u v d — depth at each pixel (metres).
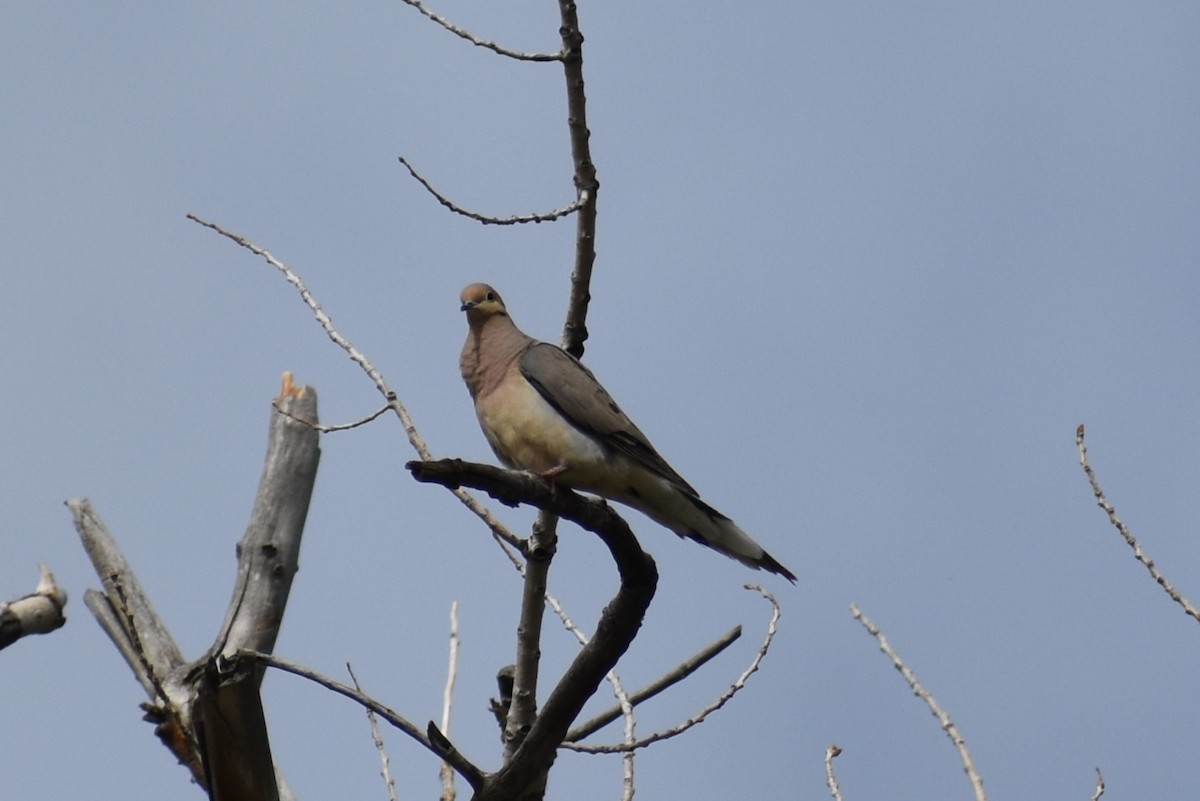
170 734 11.59
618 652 10.29
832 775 10.42
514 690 11.73
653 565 10.07
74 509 13.13
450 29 11.22
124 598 11.23
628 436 12.41
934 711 10.42
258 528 12.73
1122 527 10.23
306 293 11.95
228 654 11.88
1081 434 10.58
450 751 10.40
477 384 13.13
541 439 12.54
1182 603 9.96
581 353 12.23
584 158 11.39
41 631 10.85
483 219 11.08
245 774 10.21
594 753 10.90
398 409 11.70
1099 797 9.98
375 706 10.29
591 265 11.72
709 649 11.74
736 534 12.22
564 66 11.22
